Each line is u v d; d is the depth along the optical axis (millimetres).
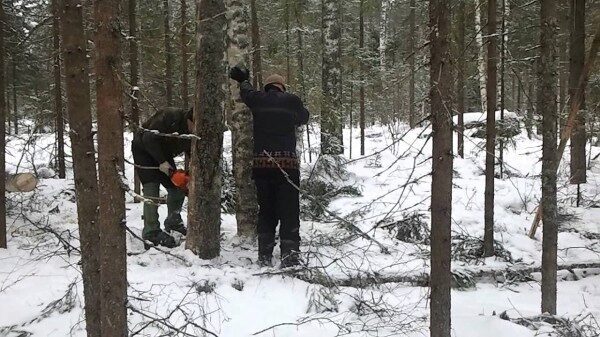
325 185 9703
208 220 5188
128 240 5777
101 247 2771
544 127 4617
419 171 12086
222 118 5199
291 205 5223
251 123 6145
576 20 10719
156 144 5453
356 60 15062
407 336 3918
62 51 3225
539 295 5344
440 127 3270
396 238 7082
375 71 16234
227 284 4586
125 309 2836
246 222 6090
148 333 3775
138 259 5074
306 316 4164
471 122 16859
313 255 5504
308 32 15250
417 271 5277
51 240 5883
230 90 6277
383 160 13750
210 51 5062
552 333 3967
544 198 4625
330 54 11781
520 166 13352
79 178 3238
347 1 15914
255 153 5305
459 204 8992
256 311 4191
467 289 5398
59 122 10938
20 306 4223
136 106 6324
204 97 5090
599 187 10523
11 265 5129
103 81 2688
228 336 3803
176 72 12789
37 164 12312
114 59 2695
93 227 3258
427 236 6961
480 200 9305
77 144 3219
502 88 9891
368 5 14258
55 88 10680
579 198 9461
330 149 10977
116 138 2725
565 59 13773
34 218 7051
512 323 4047
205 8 5039
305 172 10180
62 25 3188
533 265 6066
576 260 6410
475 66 9992
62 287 4527
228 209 8414
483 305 4781
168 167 5461
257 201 5586
